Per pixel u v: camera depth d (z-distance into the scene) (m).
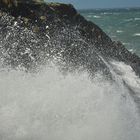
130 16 84.19
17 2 10.12
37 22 10.20
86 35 11.62
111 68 10.70
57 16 11.03
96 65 10.10
